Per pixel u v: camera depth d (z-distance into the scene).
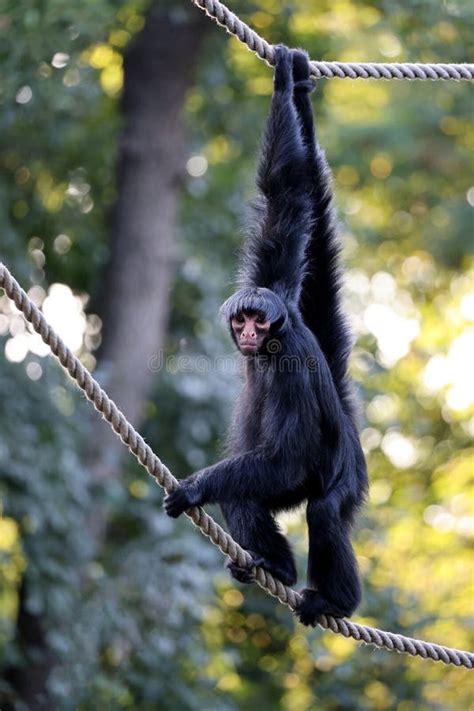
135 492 18.52
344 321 10.30
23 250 18.31
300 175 10.20
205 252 20.12
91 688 16.67
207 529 9.03
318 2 20.80
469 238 24.48
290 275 10.05
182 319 20.17
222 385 18.67
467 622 20.33
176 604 17.05
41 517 16.08
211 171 20.64
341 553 9.52
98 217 20.28
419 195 25.38
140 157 18.73
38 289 18.27
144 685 17.09
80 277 20.27
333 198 10.41
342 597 9.54
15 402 16.53
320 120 21.69
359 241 22.92
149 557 17.22
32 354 16.86
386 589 18.64
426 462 23.91
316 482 9.57
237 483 9.11
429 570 22.56
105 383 17.33
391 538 21.95
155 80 18.83
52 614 16.48
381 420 21.45
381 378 20.97
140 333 18.56
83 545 16.61
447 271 25.47
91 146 19.94
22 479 16.09
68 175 19.91
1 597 17.80
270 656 20.33
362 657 18.55
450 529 23.06
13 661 16.67
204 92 20.09
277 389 9.45
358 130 23.88
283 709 20.16
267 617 19.81
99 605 16.67
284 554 9.50
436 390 24.08
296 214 10.17
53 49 17.48
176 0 18.44
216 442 18.52
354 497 9.77
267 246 10.16
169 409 18.97
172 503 8.92
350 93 25.31
